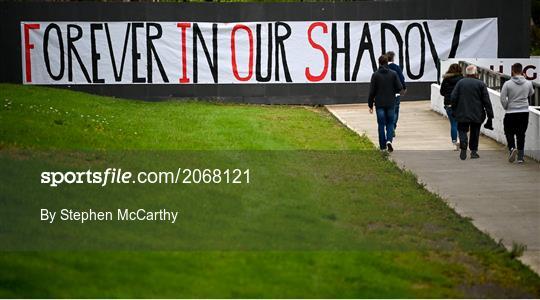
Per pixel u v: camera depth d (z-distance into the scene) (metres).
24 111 61.78
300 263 34.97
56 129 56.22
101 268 31.94
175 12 91.38
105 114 68.81
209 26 91.50
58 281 30.16
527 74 84.06
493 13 92.38
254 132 66.25
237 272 33.12
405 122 77.12
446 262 37.31
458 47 92.62
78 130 57.34
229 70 92.00
